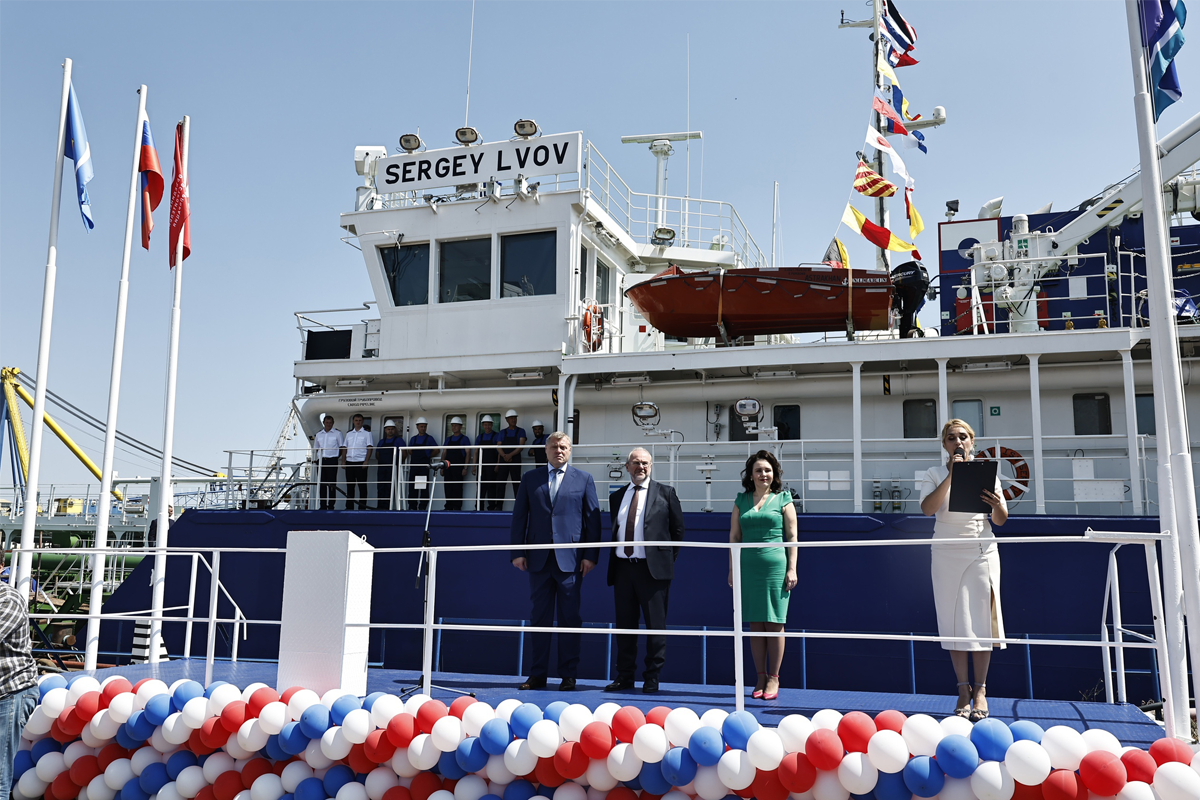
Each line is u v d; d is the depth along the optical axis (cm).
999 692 912
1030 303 1260
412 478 1276
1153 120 542
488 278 1359
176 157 1143
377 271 1405
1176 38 606
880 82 1481
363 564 702
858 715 475
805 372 1179
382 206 1470
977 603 582
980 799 441
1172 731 482
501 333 1329
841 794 466
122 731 604
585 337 1306
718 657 981
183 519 1205
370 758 547
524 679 799
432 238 1379
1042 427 1118
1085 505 1045
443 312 1362
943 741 450
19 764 621
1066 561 912
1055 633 905
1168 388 509
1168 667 489
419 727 547
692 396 1213
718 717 511
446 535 1090
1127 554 899
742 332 1255
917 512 1107
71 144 1026
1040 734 454
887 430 1161
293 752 564
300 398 1373
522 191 1328
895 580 950
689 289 1222
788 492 695
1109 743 443
